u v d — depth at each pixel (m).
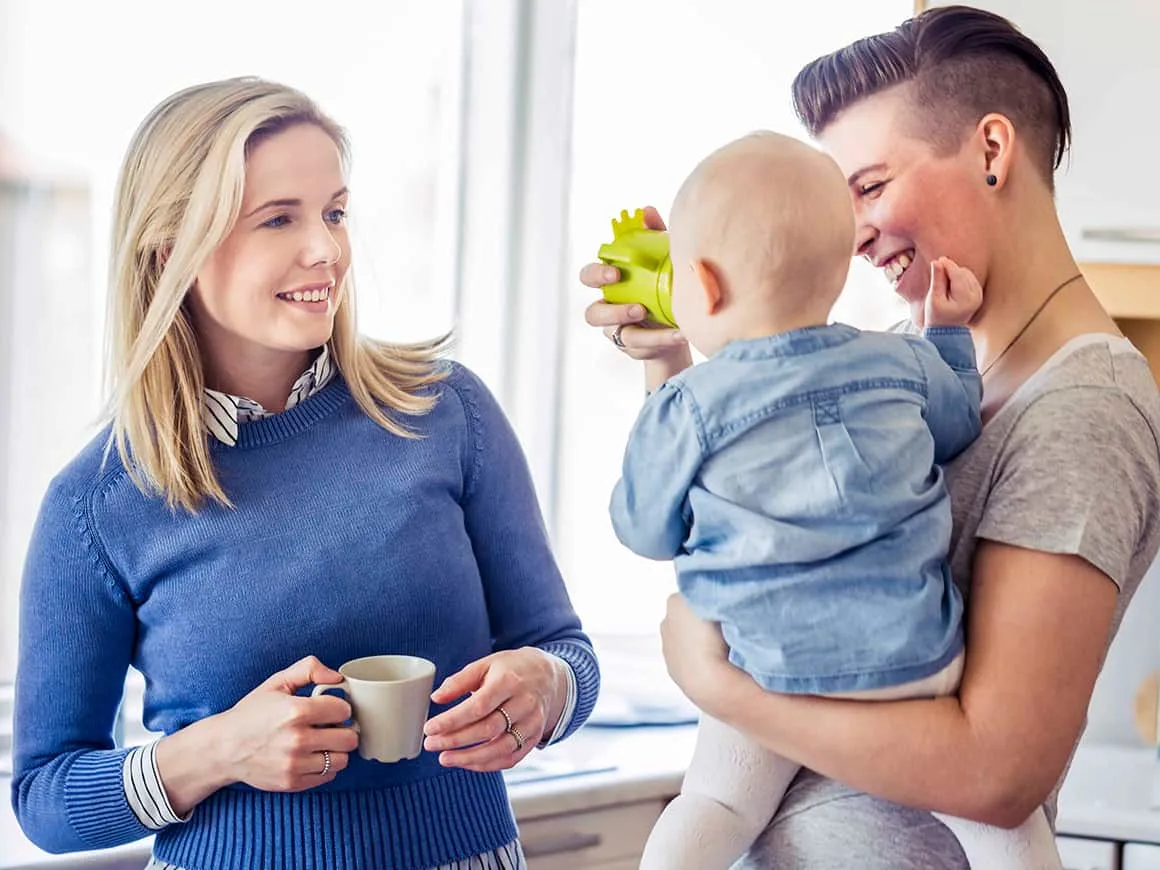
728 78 2.50
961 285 1.19
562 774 2.09
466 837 1.52
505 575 1.63
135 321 1.50
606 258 1.37
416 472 1.54
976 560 1.12
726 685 1.14
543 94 2.44
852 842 1.17
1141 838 2.16
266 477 1.50
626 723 2.33
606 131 2.47
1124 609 1.17
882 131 1.22
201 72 2.08
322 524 1.49
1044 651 1.04
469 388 1.66
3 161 1.94
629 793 2.08
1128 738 2.52
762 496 1.12
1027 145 1.20
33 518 2.01
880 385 1.13
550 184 2.46
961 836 1.14
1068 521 1.06
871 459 1.10
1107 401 1.09
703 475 1.15
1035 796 1.05
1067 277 1.20
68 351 2.01
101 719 1.52
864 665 1.09
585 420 2.50
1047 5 2.17
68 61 1.97
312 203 1.46
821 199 1.14
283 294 1.45
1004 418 1.14
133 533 1.47
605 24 2.44
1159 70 2.15
